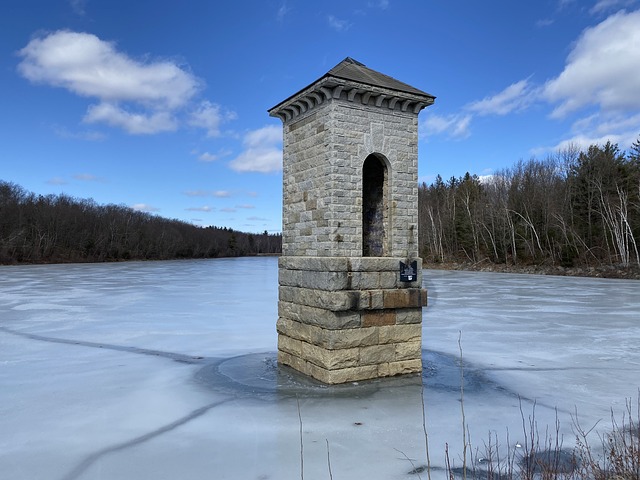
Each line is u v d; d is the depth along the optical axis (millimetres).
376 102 11992
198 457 7895
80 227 98625
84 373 13086
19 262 82688
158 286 39562
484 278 50844
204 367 13648
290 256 13078
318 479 7109
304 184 12555
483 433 8945
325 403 10445
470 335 18500
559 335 18516
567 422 9539
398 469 7457
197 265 84188
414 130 12688
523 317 23000
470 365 13906
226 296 32156
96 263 88188
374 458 7852
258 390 11398
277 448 8242
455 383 12016
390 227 12344
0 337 17859
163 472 7363
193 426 9266
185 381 12234
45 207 95312
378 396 10914
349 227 11641
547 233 65250
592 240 61281
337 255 11461
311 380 12008
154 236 115750
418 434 8875
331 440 8586
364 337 11797
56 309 25078
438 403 10555
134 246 109188
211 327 20172
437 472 7359
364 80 11570
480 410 10180
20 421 9555
